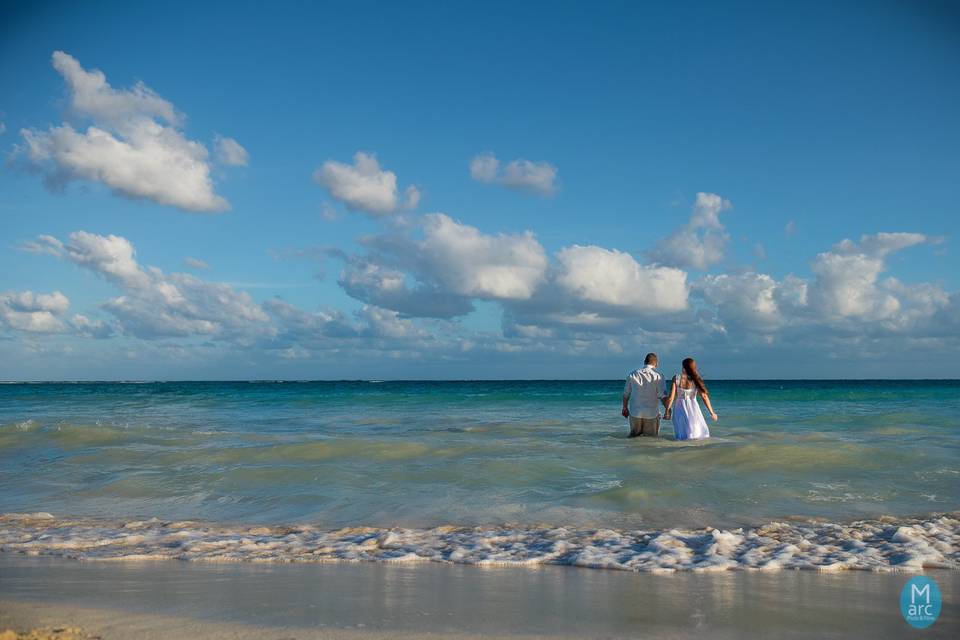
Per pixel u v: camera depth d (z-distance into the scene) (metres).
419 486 7.31
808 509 6.22
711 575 4.17
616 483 7.34
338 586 3.87
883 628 3.08
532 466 8.26
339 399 29.50
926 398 28.44
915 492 6.88
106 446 10.79
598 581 4.02
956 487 7.09
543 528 5.61
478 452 9.55
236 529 5.72
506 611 3.33
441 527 5.69
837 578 4.07
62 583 3.90
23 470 8.61
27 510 6.57
